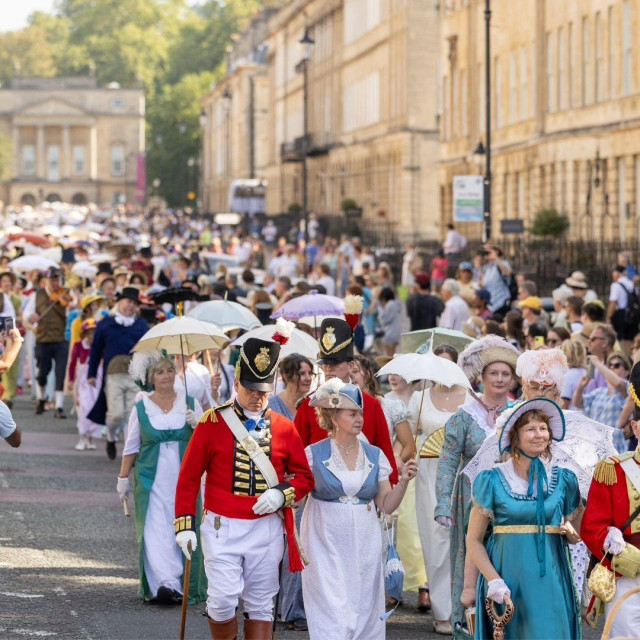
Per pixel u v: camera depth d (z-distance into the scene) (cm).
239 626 1652
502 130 7950
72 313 3666
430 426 1742
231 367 2542
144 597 1730
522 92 7581
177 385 1956
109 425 2830
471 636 1321
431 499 1673
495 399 1528
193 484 1382
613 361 2180
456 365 1661
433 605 1653
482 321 3103
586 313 2559
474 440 1513
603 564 1227
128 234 12394
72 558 1972
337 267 7281
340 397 1382
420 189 10812
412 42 10750
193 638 1553
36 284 4259
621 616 1220
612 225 6188
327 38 14162
